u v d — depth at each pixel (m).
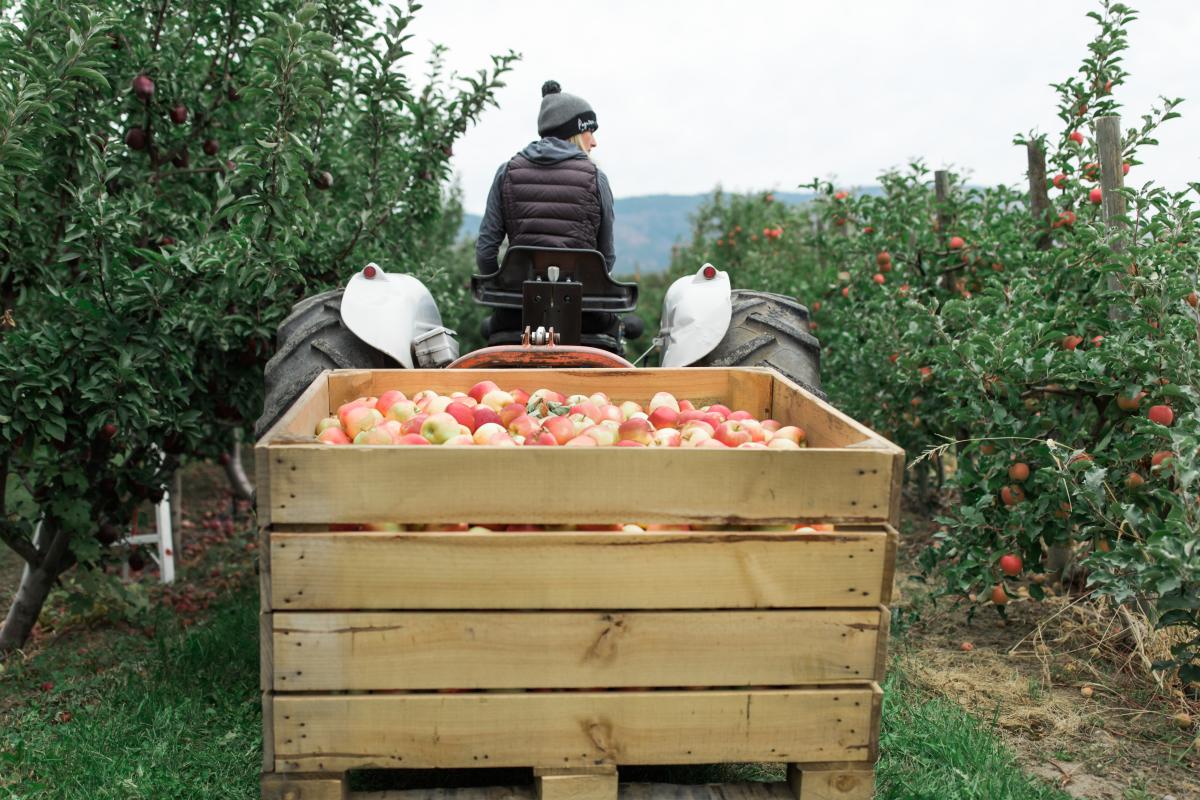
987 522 3.94
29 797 2.81
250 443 6.48
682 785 2.37
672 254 13.71
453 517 2.13
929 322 4.46
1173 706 3.35
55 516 4.24
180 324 4.09
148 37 4.59
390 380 3.25
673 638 2.18
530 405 2.91
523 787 2.31
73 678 3.91
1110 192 4.16
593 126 4.46
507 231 4.34
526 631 2.15
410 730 2.16
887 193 6.13
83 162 4.02
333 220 5.21
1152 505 3.57
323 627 2.12
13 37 3.69
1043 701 3.40
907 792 2.71
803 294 7.59
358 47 4.83
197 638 4.07
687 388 3.37
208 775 2.93
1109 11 5.12
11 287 4.17
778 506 2.18
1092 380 3.75
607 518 2.16
